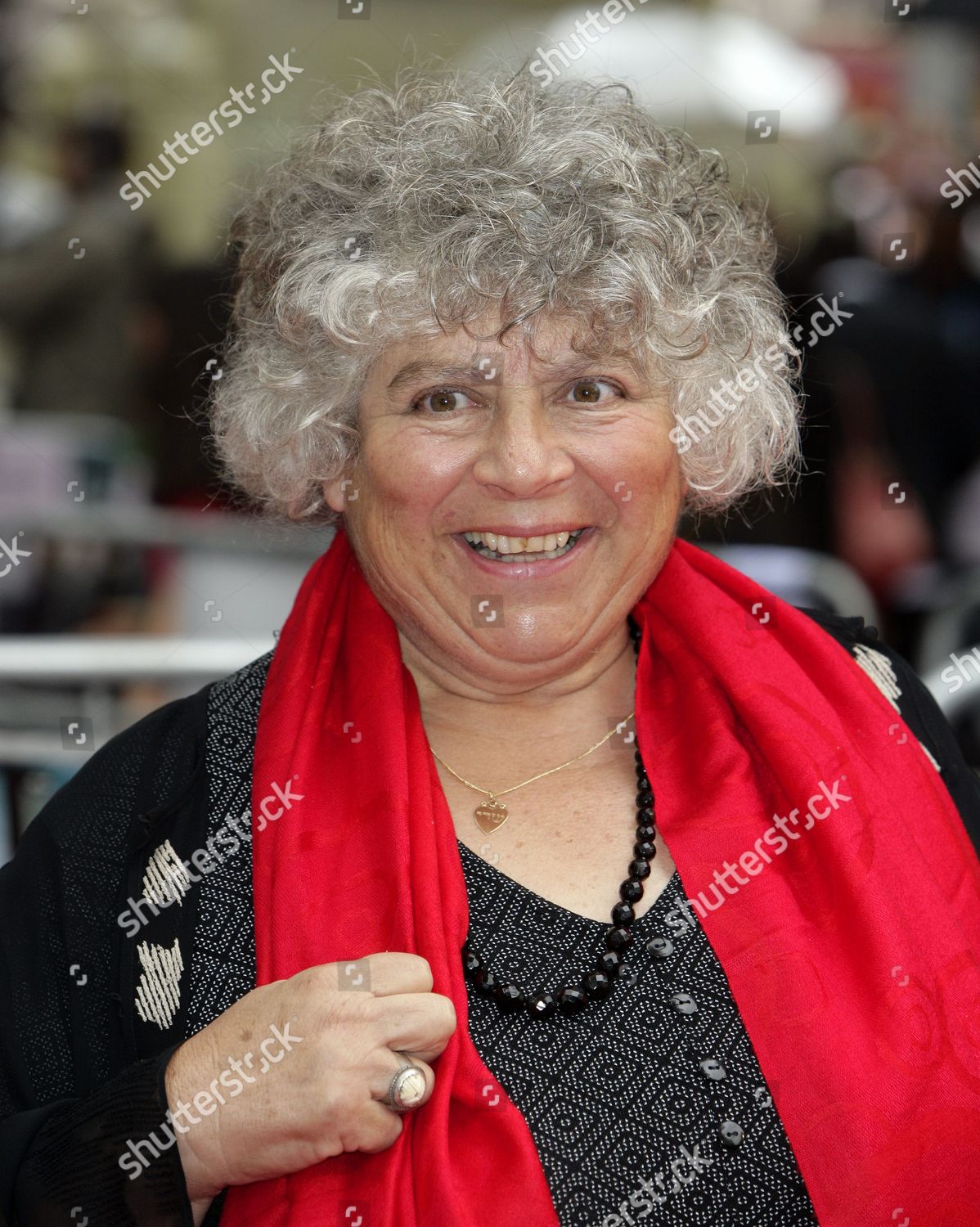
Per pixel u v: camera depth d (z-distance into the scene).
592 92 2.03
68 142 5.18
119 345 4.73
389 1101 1.62
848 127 5.86
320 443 1.92
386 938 1.78
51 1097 1.81
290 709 1.95
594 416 1.80
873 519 4.59
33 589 3.59
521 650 1.85
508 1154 1.66
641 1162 1.72
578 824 1.91
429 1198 1.62
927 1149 1.75
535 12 5.67
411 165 1.83
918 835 1.99
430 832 1.84
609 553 1.85
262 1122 1.62
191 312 4.33
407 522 1.82
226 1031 1.67
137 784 1.94
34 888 1.89
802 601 3.53
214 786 1.93
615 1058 1.75
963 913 1.97
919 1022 1.80
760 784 1.96
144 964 1.82
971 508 4.63
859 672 2.14
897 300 4.71
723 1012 1.78
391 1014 1.64
